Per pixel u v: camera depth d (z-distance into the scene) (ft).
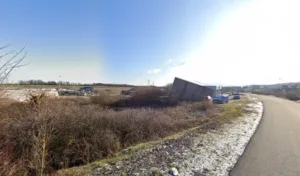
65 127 25.58
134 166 16.87
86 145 24.25
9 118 16.84
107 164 17.84
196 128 34.12
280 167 16.39
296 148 21.85
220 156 19.19
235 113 54.03
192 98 98.89
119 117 34.63
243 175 14.89
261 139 25.95
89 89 127.03
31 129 18.65
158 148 21.95
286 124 38.06
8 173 13.30
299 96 132.36
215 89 114.42
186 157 18.88
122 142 29.37
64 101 33.53
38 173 14.40
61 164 21.45
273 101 114.52
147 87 99.45
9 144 16.69
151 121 35.86
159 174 15.03
